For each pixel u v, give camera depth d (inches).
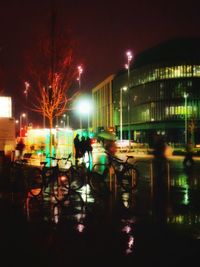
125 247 295.3
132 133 4699.8
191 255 273.7
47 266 252.8
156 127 4192.9
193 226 365.4
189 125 3555.6
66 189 637.9
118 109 5000.0
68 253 281.1
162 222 384.5
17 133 1894.7
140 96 4443.9
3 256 275.9
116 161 642.2
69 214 431.8
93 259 266.4
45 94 1011.3
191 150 1197.1
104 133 920.3
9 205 497.7
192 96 4020.7
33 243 309.9
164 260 262.7
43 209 466.6
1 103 852.0
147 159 1663.4
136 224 376.2
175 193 595.2
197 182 743.7
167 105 4106.8
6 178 703.1
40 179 594.6
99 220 397.4
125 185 635.5
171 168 1115.9
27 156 988.6
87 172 610.2
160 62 4148.6
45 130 1304.1
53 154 1071.0
